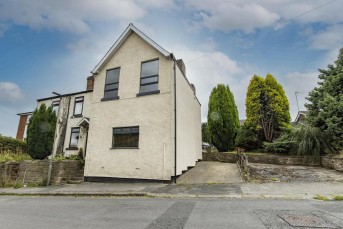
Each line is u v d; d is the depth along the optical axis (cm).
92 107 1458
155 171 1150
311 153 1290
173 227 423
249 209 543
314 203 595
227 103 2028
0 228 469
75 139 1952
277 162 1384
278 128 1717
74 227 454
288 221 432
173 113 1231
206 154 1881
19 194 1032
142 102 1296
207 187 913
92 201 771
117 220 495
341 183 855
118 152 1281
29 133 1523
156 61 1345
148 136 1221
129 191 916
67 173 1355
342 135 1146
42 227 465
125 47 1481
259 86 1814
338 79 1320
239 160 1405
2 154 1767
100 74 1514
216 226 419
